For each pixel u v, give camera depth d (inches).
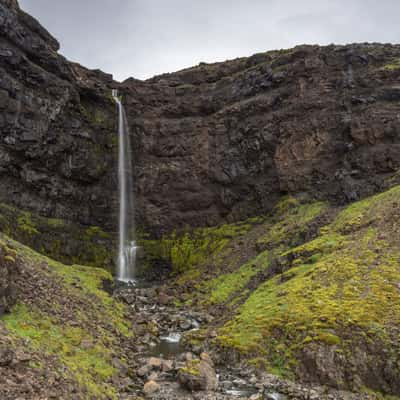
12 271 677.3
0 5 1485.0
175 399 584.4
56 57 1699.1
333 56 1790.1
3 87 1439.5
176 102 2176.4
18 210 1475.1
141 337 912.9
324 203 1534.2
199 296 1270.9
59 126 1672.0
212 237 1770.4
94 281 1186.0
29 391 403.5
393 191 1305.4
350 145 1599.4
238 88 2046.0
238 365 733.3
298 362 689.6
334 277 922.1
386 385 616.7
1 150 1432.1
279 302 888.9
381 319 711.7
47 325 671.1
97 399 494.0
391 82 1644.9
